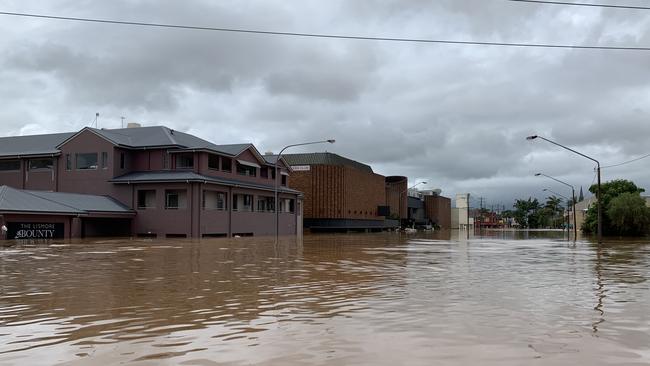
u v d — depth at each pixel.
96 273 14.40
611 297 10.09
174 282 12.40
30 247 27.34
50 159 49.88
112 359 5.58
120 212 44.38
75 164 48.62
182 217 45.06
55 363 5.43
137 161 49.34
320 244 34.19
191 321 7.66
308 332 6.90
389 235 66.69
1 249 25.59
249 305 9.09
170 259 19.53
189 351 5.91
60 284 11.97
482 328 7.13
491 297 10.05
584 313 8.29
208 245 30.73
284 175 63.91
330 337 6.60
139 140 50.12
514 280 13.14
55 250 24.84
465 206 176.50
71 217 40.84
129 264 17.31
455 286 11.81
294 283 12.30
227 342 6.34
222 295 10.28
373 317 7.96
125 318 7.89
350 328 7.15
